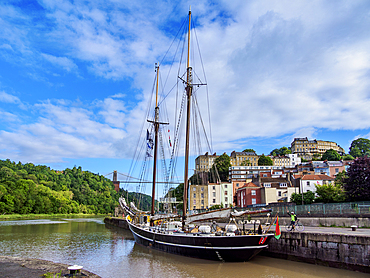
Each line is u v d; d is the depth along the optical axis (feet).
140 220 135.13
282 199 247.50
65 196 524.52
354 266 59.82
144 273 66.59
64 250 102.68
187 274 64.08
